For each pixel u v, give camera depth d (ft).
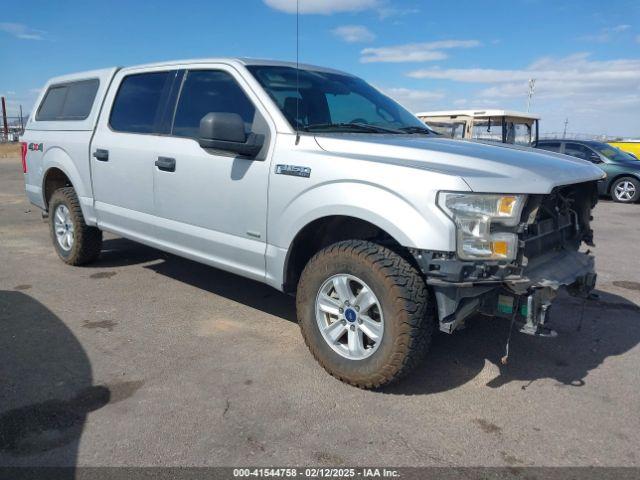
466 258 9.50
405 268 10.12
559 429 9.80
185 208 14.25
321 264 11.22
